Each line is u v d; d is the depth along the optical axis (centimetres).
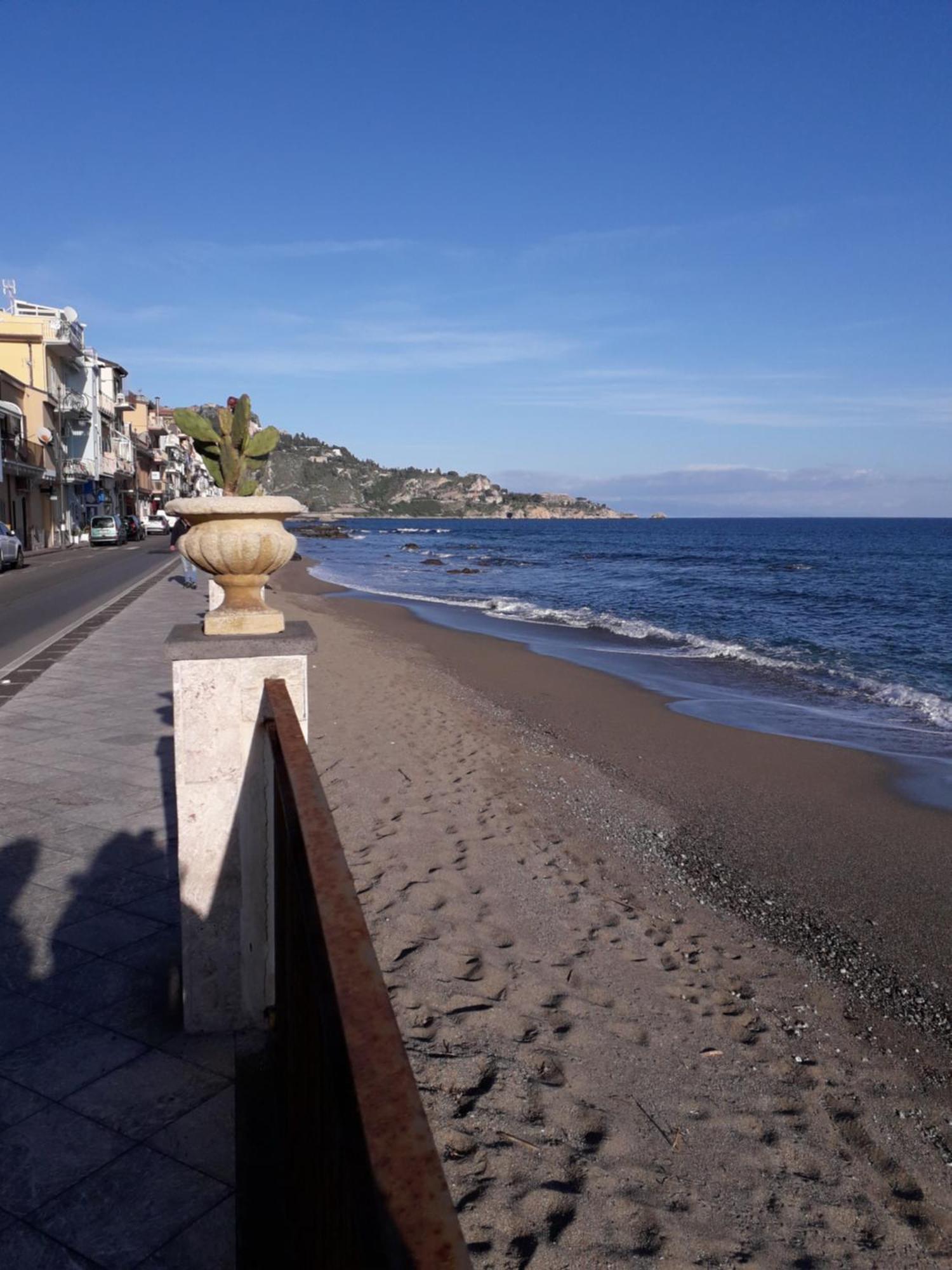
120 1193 237
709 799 817
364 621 2223
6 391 4025
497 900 536
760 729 1138
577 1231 280
